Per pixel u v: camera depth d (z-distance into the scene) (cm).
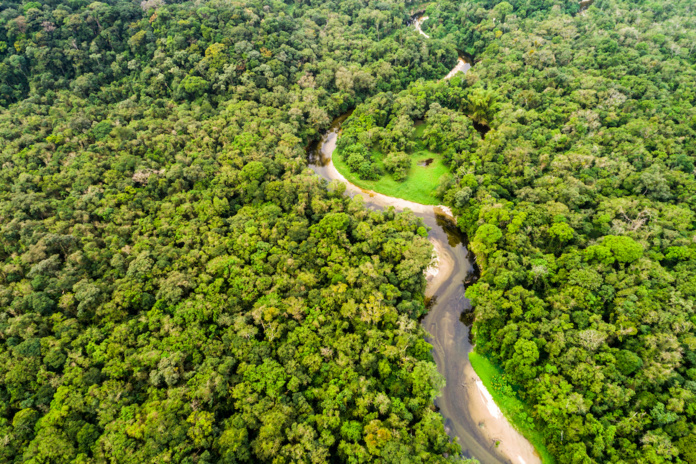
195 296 8475
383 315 8488
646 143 12306
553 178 11500
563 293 8700
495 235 9900
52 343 7231
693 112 13200
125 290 8319
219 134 13600
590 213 10538
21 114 12631
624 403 6906
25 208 9738
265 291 8756
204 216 10550
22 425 6188
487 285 9156
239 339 7781
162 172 11625
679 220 9625
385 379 7769
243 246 9744
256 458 6456
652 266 8581
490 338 8844
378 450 6488
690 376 6894
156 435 6197
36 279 8138
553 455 7156
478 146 13662
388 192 13488
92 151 11812
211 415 6581
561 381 7381
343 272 9294
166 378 6962
